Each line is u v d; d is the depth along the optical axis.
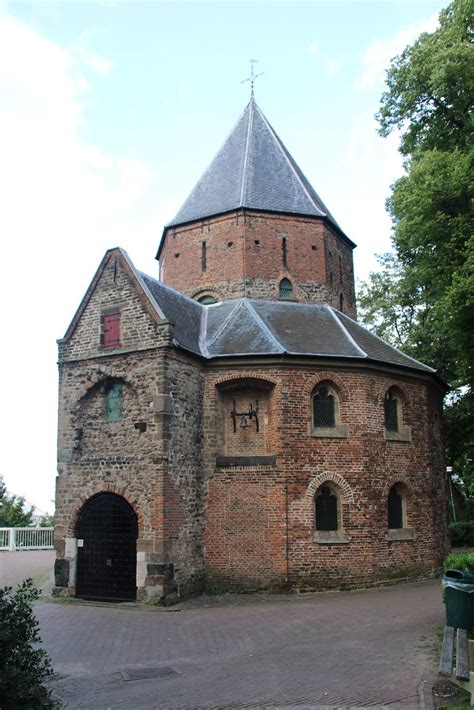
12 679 7.77
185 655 11.91
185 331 21.36
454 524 33.09
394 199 22.27
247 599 18.41
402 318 38.53
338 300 27.42
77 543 19.20
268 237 25.91
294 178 27.88
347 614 15.45
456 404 33.28
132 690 9.77
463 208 19.70
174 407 18.97
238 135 29.67
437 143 21.94
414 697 8.94
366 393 21.34
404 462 22.22
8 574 22.98
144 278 21.05
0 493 45.66
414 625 13.74
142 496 18.23
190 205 28.03
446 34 20.70
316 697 9.11
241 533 19.62
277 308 24.55
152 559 17.69
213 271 25.98
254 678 10.18
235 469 20.05
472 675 8.54
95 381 19.89
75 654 12.09
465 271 18.36
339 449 20.47
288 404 20.23
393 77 22.28
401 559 21.09
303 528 19.58
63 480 19.84
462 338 20.00
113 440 19.30
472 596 11.05
